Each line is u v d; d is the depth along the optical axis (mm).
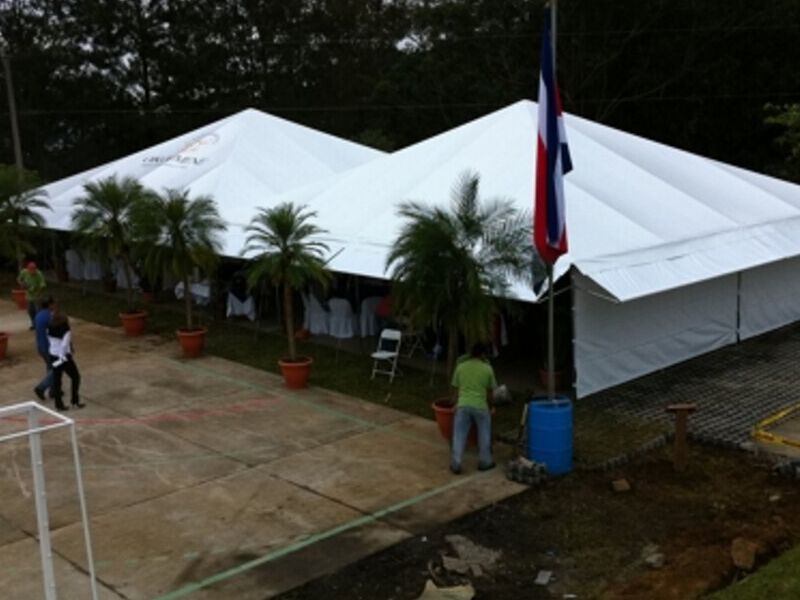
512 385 13391
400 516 8812
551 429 9664
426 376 14109
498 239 10438
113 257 19031
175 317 19531
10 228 22719
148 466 10422
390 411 12367
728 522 8414
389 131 41875
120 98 45656
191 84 45812
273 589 7395
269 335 17375
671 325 14203
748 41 34500
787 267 16812
